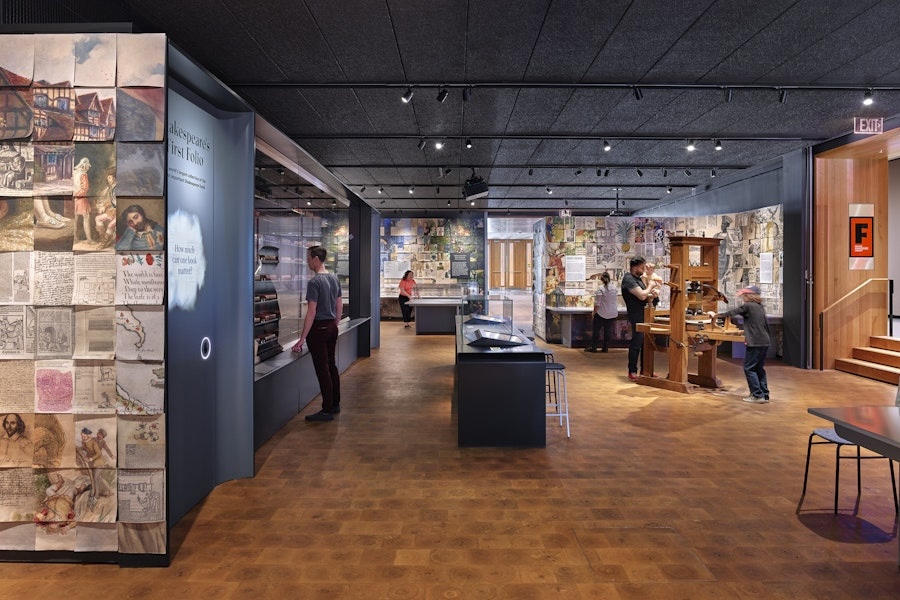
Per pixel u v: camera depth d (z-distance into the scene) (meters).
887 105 6.66
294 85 5.92
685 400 6.33
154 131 2.54
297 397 5.59
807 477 3.62
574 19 4.48
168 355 2.76
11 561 2.65
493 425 4.51
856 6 4.27
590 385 7.26
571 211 17.02
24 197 2.57
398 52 5.14
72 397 2.60
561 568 2.58
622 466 4.05
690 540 2.88
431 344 11.41
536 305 13.22
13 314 2.59
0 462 2.62
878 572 2.56
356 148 8.96
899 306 12.28
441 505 3.32
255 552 2.74
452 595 2.36
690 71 5.63
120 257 2.56
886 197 8.58
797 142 8.45
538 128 7.76
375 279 10.59
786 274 9.00
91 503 2.62
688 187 12.69
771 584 2.46
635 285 7.44
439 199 14.56
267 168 4.85
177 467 3.13
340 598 2.34
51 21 3.73
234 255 3.74
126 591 2.40
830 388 7.05
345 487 3.62
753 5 4.25
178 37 4.81
